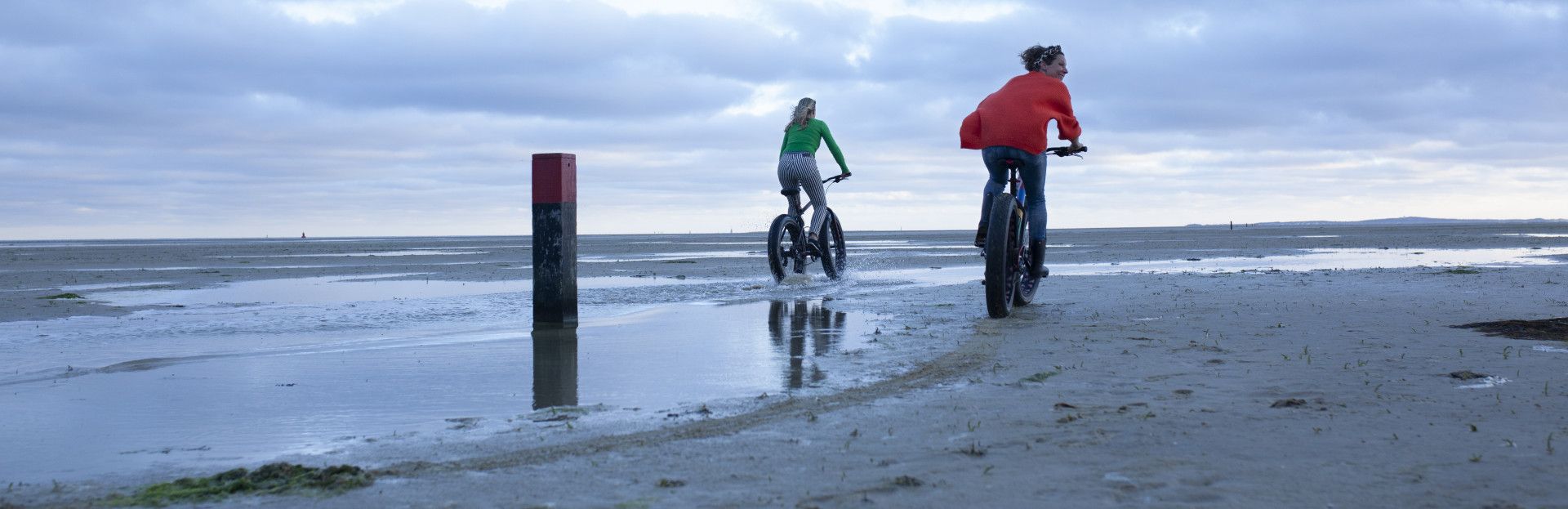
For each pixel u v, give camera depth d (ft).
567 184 22.02
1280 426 9.68
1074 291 29.68
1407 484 7.53
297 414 11.37
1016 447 8.94
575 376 14.11
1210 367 13.73
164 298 31.91
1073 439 9.22
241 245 168.25
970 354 15.57
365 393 12.82
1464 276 34.68
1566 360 13.79
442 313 25.57
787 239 37.86
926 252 80.28
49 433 10.41
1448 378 12.42
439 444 9.55
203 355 16.92
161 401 12.30
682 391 12.66
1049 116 22.48
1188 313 21.70
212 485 8.04
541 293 21.94
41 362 16.20
